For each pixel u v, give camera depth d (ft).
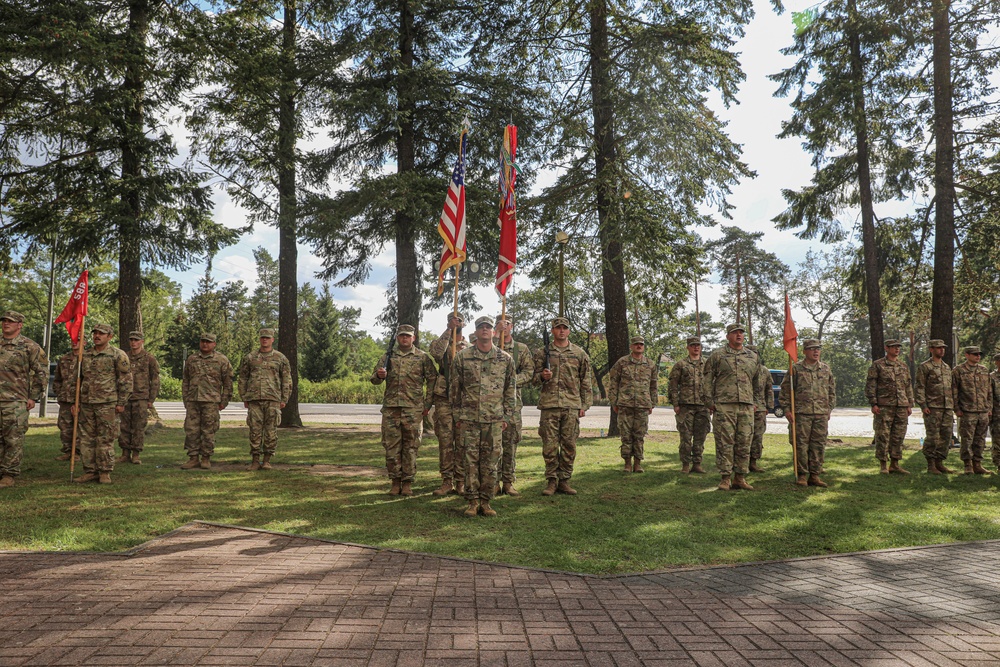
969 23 52.49
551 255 62.39
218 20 57.00
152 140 52.85
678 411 33.40
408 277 59.36
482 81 57.88
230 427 57.72
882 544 18.78
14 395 26.17
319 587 13.78
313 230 55.31
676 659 10.17
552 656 10.20
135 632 10.91
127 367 28.22
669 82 50.67
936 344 34.09
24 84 48.34
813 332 193.57
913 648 10.73
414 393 26.00
